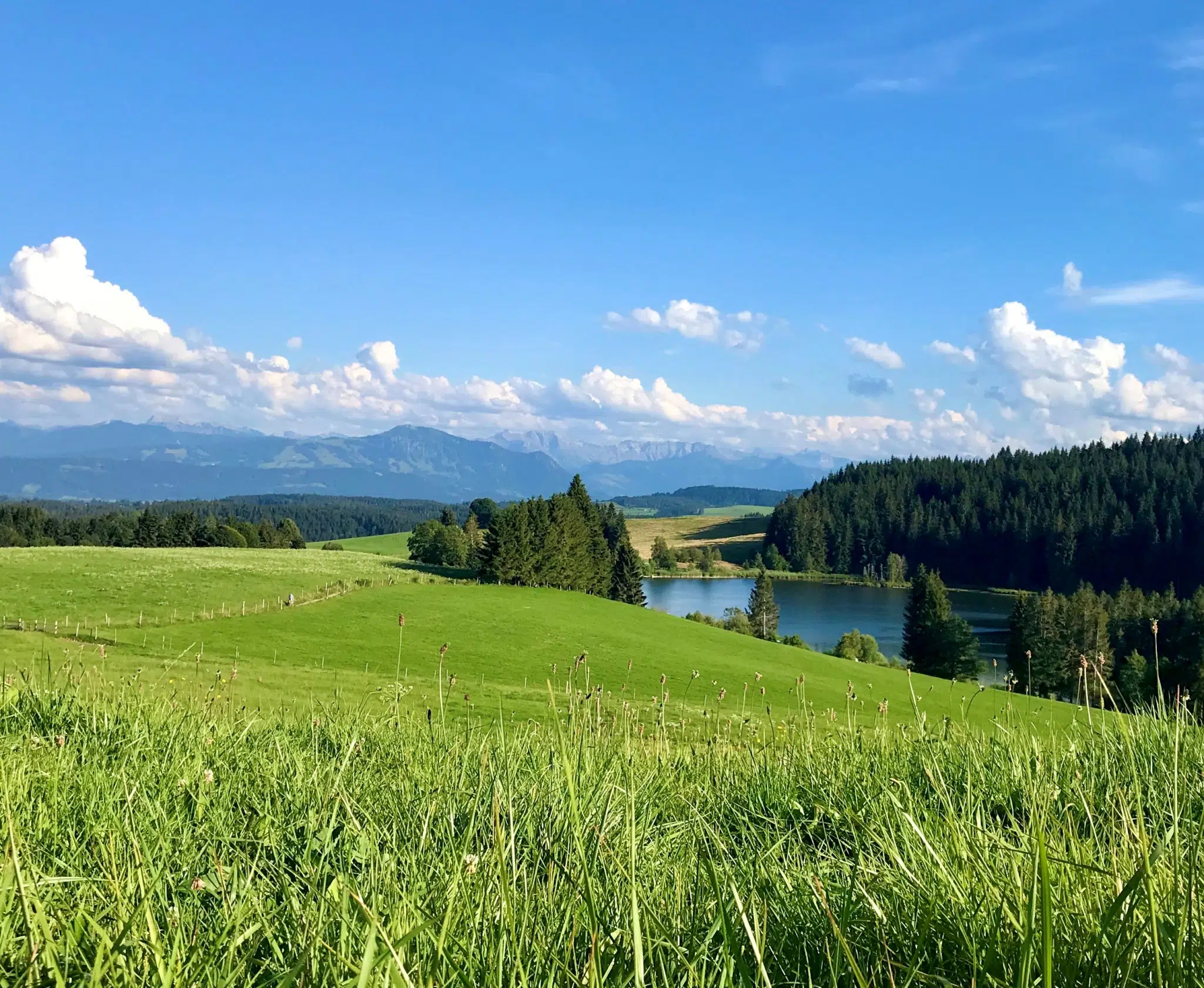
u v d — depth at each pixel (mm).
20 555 73938
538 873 2662
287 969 1972
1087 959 1852
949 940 2123
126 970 1738
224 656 33750
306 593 61781
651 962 1960
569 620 59969
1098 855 2678
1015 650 42188
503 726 5273
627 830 2951
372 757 4906
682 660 45844
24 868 2357
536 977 1847
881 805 3732
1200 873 1942
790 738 5871
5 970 1778
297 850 3152
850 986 2018
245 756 4875
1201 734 4309
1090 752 4398
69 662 7699
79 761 4582
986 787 4047
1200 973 1663
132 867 2492
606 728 5633
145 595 57125
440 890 2436
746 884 2656
